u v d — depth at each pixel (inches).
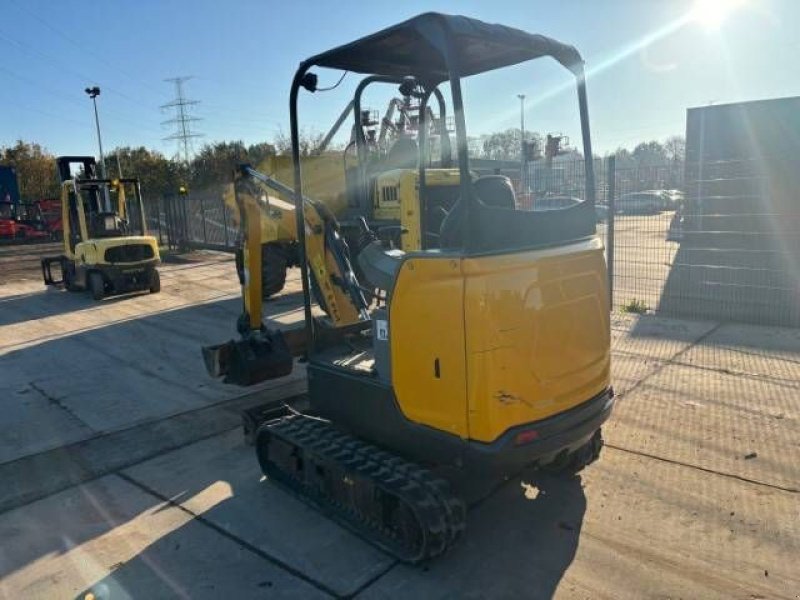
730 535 134.0
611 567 125.0
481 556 130.0
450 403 120.4
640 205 442.0
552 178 343.9
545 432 121.2
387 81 172.2
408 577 123.9
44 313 412.5
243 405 223.8
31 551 138.2
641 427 187.9
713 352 258.8
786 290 323.6
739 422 189.2
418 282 122.3
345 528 140.5
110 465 179.6
